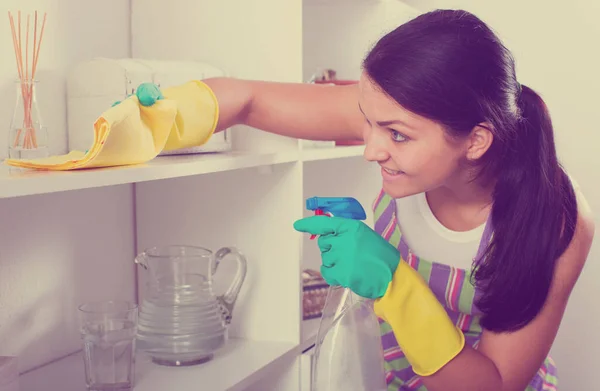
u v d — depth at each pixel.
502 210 1.17
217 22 1.44
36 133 1.01
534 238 1.15
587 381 2.29
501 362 1.18
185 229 1.50
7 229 1.18
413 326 1.09
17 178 0.80
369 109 1.05
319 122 1.27
